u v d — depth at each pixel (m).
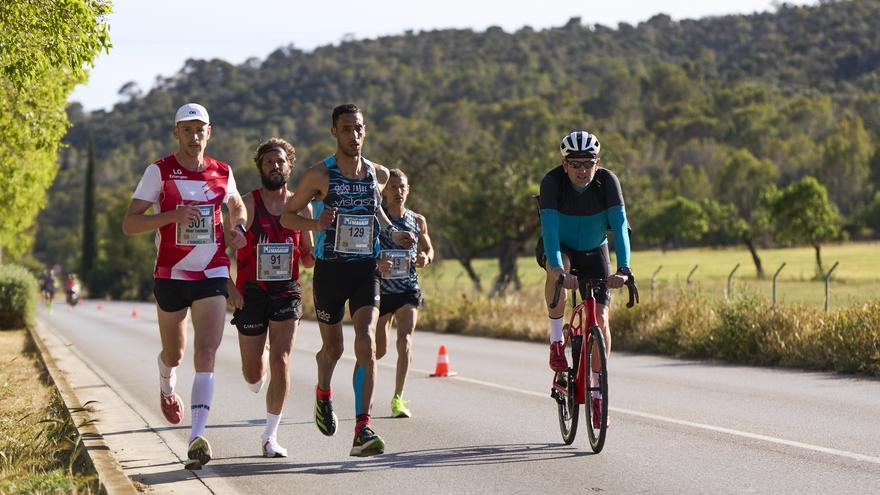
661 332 33.25
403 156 89.81
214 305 13.83
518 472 13.54
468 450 15.29
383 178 14.83
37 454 14.54
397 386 18.98
